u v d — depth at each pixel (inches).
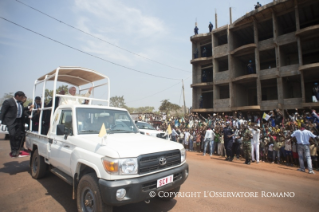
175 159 140.3
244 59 779.4
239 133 418.9
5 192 181.2
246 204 172.6
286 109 608.7
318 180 262.1
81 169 135.0
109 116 180.1
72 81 270.4
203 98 896.9
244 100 796.0
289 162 366.6
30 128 246.1
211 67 833.5
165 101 1227.9
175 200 174.2
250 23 708.7
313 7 606.9
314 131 348.8
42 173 209.5
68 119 166.7
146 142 141.9
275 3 614.5
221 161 385.4
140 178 115.5
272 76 639.1
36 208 150.6
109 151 115.5
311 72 585.6
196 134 529.7
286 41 623.2
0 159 319.0
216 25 869.8
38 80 256.4
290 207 169.9
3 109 215.6
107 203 106.1
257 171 304.8
